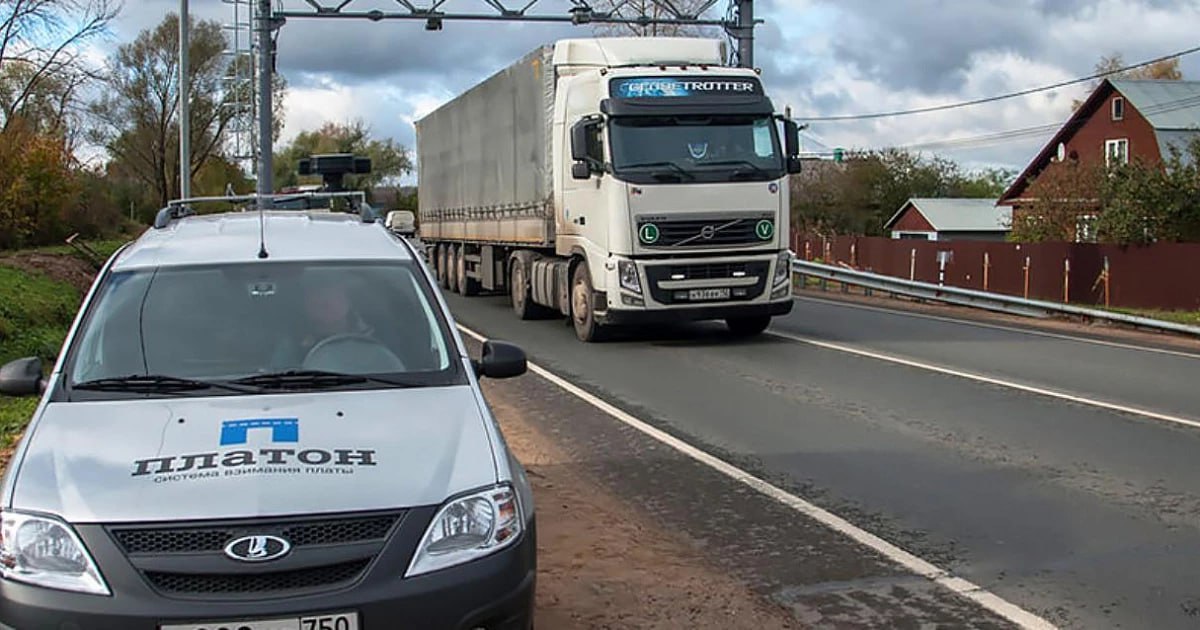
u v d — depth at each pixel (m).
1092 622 5.32
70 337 5.13
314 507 3.89
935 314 22.11
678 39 17.67
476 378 5.18
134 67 60.88
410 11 25.03
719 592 5.81
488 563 4.03
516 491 4.29
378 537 3.92
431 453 4.25
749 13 26.11
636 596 5.76
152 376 4.89
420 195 30.80
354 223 6.46
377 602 3.81
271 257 5.66
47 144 30.94
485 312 22.08
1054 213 34.88
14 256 25.20
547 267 18.47
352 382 4.92
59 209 31.59
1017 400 11.41
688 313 15.61
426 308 5.50
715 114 15.65
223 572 3.75
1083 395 11.73
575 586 5.91
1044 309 21.44
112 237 37.28
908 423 10.23
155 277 5.48
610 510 7.47
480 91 22.45
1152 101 50.84
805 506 7.48
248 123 52.25
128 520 3.81
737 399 11.67
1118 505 7.36
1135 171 28.83
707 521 7.17
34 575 3.79
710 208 15.50
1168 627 5.24
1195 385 12.45
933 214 74.25
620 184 15.26
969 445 9.25
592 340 16.64
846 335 17.66
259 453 4.14
